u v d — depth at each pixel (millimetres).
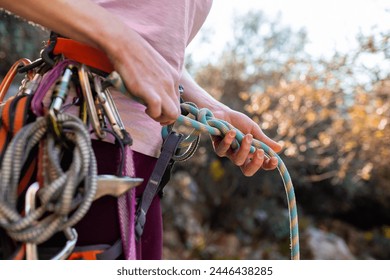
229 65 5703
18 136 736
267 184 5836
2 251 774
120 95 934
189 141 1043
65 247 750
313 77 3893
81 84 830
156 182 978
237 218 5828
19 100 819
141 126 967
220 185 5785
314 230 5969
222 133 1047
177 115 859
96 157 866
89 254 824
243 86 5641
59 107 789
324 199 6562
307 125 4273
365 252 6574
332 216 6902
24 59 971
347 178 6078
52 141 749
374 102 3809
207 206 5777
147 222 1023
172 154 999
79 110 846
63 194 691
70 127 747
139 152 969
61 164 818
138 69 825
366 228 7027
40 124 754
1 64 4098
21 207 785
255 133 1209
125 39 823
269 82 5508
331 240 5887
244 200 5855
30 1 795
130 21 949
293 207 1163
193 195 5562
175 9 990
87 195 719
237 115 1210
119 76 823
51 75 837
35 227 703
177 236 5312
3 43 3930
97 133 815
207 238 5590
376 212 6797
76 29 806
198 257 5273
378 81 3754
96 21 811
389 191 6371
